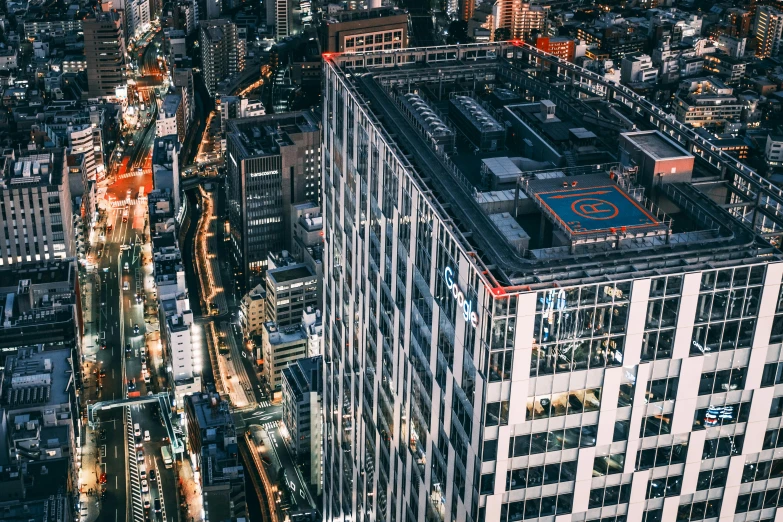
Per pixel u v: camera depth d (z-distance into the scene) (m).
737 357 140.88
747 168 164.12
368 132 191.00
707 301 135.75
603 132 189.38
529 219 159.62
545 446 140.75
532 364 134.00
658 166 162.75
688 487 149.88
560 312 131.12
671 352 138.12
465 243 143.25
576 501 146.12
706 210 154.62
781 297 137.50
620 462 144.75
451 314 149.38
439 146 177.50
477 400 139.62
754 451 149.12
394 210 177.62
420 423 174.75
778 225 153.38
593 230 144.12
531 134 187.62
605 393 138.62
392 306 186.62
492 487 143.00
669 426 143.88
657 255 140.62
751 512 155.00
